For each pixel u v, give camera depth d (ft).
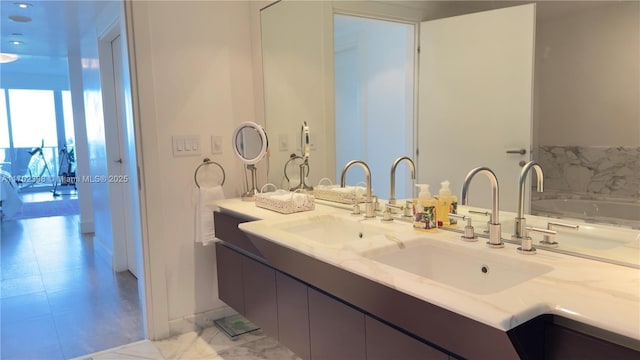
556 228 4.48
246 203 7.98
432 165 5.89
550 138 4.52
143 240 7.90
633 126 3.88
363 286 4.11
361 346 4.50
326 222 6.67
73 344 7.97
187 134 8.19
